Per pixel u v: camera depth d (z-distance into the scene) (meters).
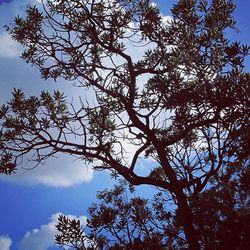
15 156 8.35
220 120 7.23
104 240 9.13
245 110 6.81
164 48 8.66
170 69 7.19
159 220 10.03
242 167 8.34
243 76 6.67
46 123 8.51
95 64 8.91
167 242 9.53
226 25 8.22
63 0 8.66
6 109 8.66
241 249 7.52
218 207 7.67
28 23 8.85
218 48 7.24
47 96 8.73
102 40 9.30
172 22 8.50
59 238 7.66
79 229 7.69
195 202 7.75
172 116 7.30
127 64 8.74
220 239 7.61
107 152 8.12
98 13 8.95
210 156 7.81
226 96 6.64
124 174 8.00
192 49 7.08
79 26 9.13
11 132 8.41
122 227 9.44
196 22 8.36
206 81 6.80
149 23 8.59
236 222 7.59
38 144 8.23
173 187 7.68
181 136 7.65
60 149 8.20
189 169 8.92
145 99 8.25
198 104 6.91
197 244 7.14
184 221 7.33
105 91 8.36
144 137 8.16
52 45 8.88
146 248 8.96
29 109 8.71
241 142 7.38
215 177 8.88
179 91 6.84
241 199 8.12
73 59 9.19
